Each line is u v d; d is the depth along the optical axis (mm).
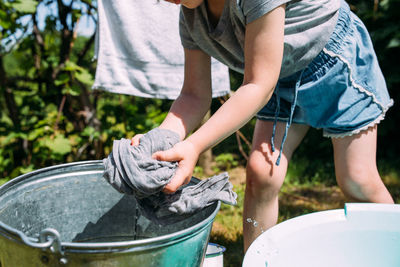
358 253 1045
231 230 1932
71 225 1217
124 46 1842
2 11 2020
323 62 1230
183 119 1204
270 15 960
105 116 2488
